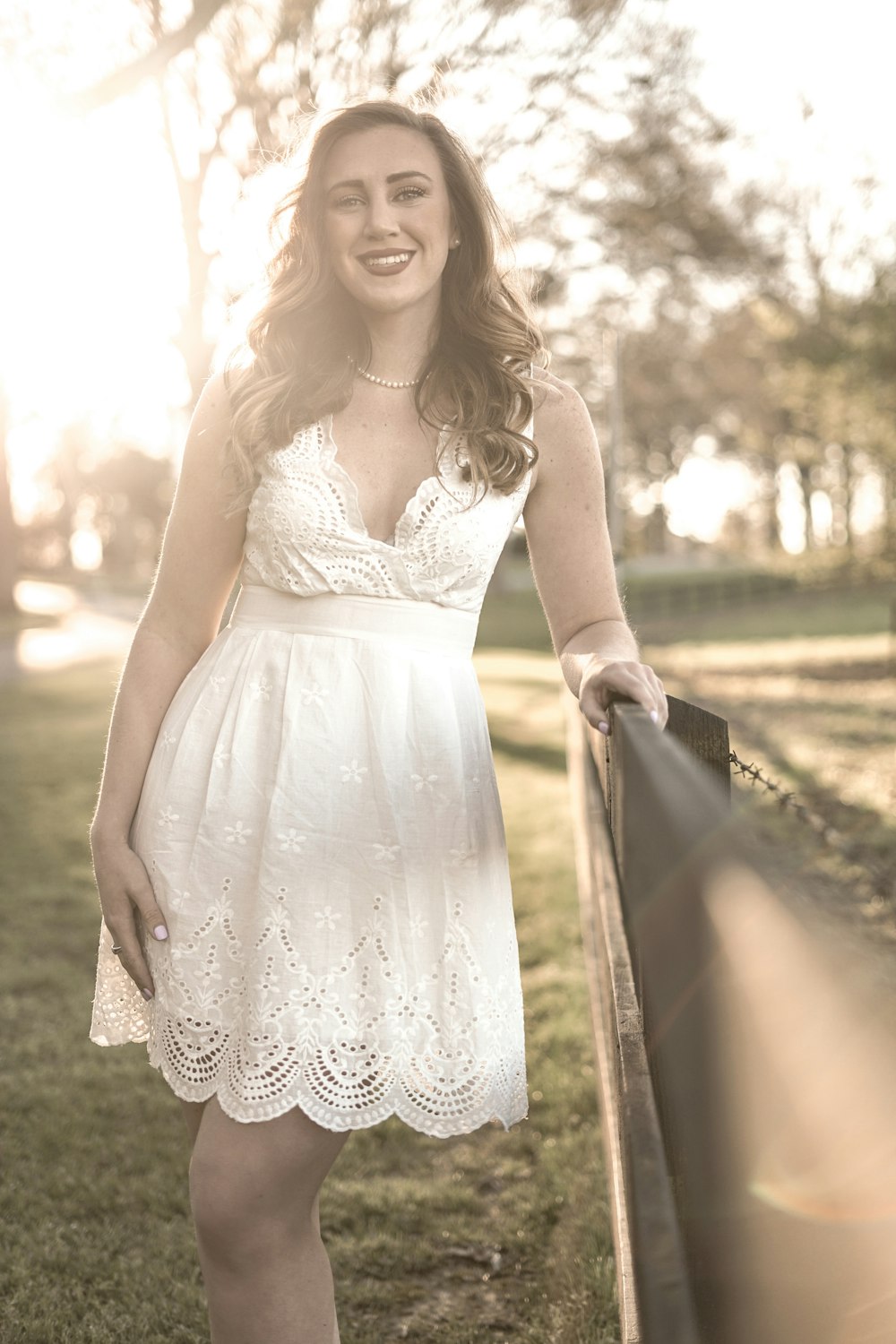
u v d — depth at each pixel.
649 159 10.75
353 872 1.81
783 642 23.92
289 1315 1.80
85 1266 2.90
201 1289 2.80
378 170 1.87
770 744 10.78
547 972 5.00
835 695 15.03
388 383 1.94
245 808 1.84
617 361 11.45
